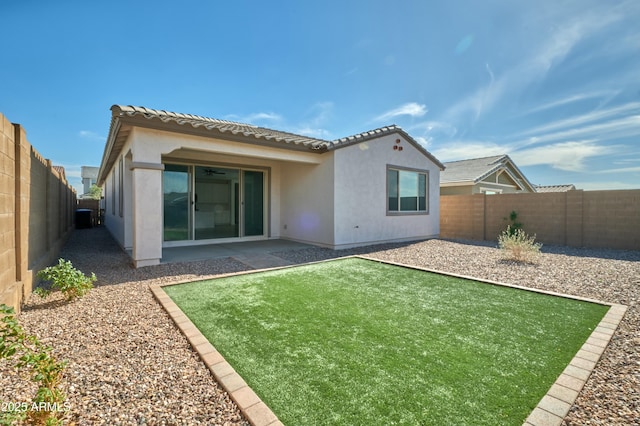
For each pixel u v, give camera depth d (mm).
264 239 11805
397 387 2492
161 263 7301
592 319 3955
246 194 11414
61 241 9797
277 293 4984
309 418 2141
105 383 2555
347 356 2982
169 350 3141
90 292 5070
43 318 3936
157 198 7016
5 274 3912
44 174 6914
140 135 6672
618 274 6438
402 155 11797
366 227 10570
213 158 10492
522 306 4434
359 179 10328
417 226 12484
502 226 12461
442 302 4586
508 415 2172
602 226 10391
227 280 5797
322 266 7094
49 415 2012
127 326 3717
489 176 17984
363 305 4430
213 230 10672
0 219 3725
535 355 3023
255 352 3059
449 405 2275
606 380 2625
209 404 2316
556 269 6938
